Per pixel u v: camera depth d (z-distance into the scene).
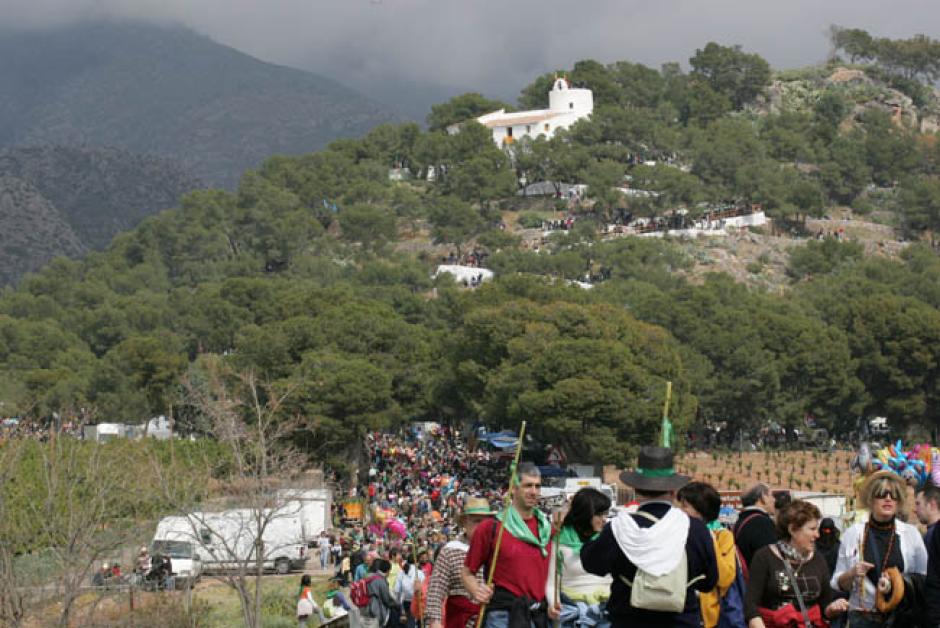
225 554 72.12
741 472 166.12
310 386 140.38
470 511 21.11
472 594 19.45
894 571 21.05
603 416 143.00
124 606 55.94
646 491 17.73
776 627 19.89
